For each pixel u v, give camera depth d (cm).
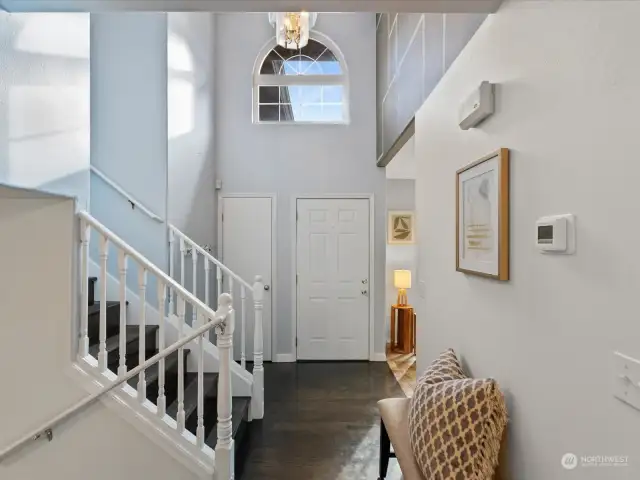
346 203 495
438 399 160
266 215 491
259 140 492
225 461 211
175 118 366
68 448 212
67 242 209
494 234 162
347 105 499
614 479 101
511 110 153
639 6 92
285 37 405
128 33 349
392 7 167
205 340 339
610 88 101
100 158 350
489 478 146
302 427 317
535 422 137
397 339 545
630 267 95
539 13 133
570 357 118
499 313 164
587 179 110
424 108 273
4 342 209
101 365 214
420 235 286
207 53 453
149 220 347
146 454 211
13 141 176
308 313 494
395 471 256
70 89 217
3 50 171
